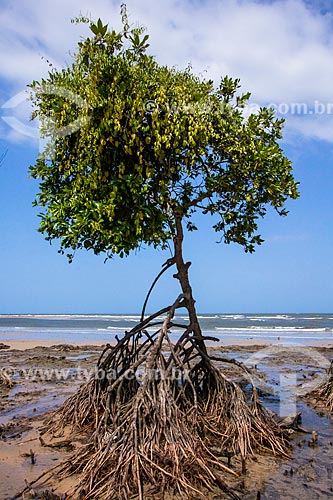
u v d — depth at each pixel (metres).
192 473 6.17
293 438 8.12
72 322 61.72
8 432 8.41
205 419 7.84
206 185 8.02
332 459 7.11
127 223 6.92
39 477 6.19
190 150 7.37
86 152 7.13
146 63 7.55
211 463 6.64
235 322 58.09
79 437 7.90
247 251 9.47
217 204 8.79
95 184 6.95
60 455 7.24
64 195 7.45
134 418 6.51
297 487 6.14
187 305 8.74
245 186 8.21
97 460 6.16
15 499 5.76
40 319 76.69
